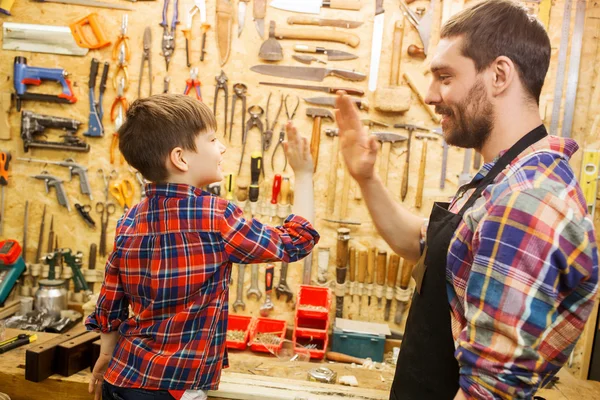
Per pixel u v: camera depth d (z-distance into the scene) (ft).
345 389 5.68
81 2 8.45
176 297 4.02
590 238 2.65
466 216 3.10
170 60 8.48
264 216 8.61
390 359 7.89
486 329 2.62
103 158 8.79
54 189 8.87
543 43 3.09
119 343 4.30
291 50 8.36
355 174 4.28
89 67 8.58
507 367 2.52
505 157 3.14
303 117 8.46
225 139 8.60
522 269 2.56
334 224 8.59
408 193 8.48
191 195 4.11
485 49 3.07
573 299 2.84
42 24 8.54
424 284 3.47
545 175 2.77
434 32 8.14
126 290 4.35
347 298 8.71
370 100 8.36
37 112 8.71
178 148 4.08
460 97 3.19
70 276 8.95
